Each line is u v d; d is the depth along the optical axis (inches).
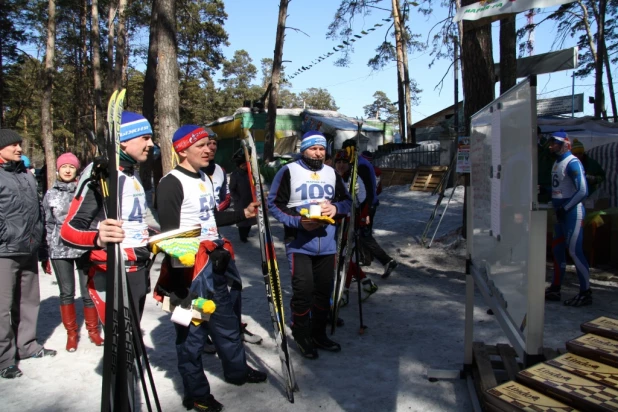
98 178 98.5
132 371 87.9
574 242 203.9
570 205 202.5
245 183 371.6
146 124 118.8
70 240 103.3
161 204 114.7
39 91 1486.2
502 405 74.6
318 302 159.9
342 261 175.6
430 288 241.1
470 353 138.4
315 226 144.6
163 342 172.4
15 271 146.9
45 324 195.0
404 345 166.7
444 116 1213.7
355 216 180.5
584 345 88.3
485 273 123.0
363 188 230.7
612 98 872.9
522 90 90.0
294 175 156.4
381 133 1058.1
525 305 88.4
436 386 135.8
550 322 185.8
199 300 112.3
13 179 143.9
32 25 1175.0
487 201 123.0
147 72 669.9
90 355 162.6
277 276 133.0
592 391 72.9
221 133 1144.8
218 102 2084.2
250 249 356.5
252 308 212.8
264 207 130.0
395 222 422.3
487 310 203.9
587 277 205.9
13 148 146.4
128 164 119.0
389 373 144.8
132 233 117.3
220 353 132.3
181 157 122.8
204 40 1125.7
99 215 114.0
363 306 212.7
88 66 1346.0
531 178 85.1
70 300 166.2
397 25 938.1
